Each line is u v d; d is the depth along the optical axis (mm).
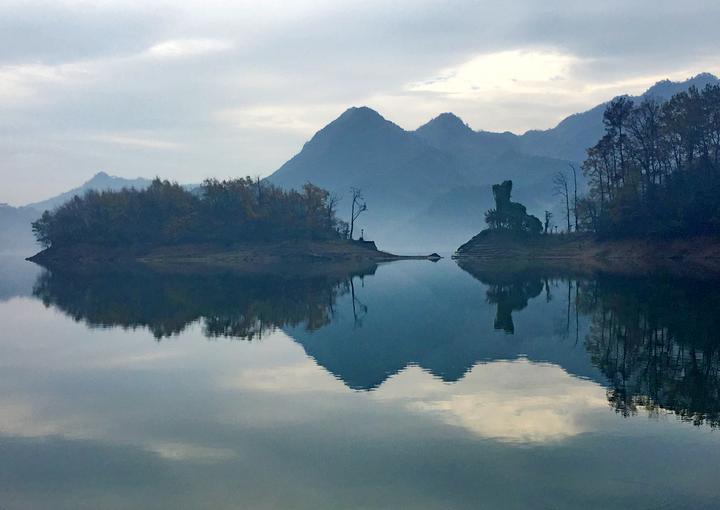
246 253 162000
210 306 59375
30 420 22812
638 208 121562
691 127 115688
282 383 27750
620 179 135375
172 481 16984
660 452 18516
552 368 30156
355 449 19031
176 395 26016
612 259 121125
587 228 148875
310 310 55844
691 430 20453
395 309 56156
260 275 107188
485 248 151125
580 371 29422
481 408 23172
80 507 15586
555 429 20672
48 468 18109
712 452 18484
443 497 15688
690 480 16516
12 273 123750
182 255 165000
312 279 96188
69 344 39125
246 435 20578
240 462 18219
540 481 16516
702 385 26422
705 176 113688
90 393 26672
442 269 122312
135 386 27766
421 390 26000
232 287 81188
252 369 30828
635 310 50375
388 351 35219
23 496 16234
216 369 30984
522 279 89500
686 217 112250
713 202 108562
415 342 38250
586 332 40938
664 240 115750
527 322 46156
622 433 20203
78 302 64500
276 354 34750
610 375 28484
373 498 15695
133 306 60156
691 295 59594
